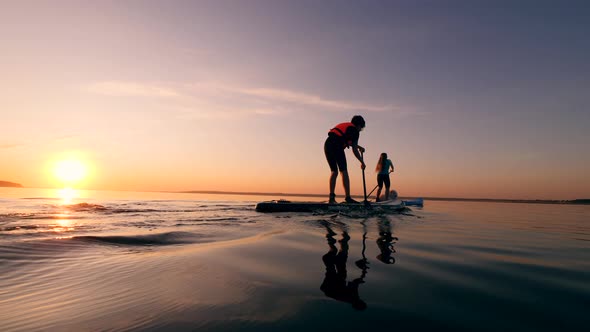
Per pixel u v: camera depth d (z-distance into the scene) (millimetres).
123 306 1141
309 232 3137
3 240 2285
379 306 1168
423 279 1542
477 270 1749
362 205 6133
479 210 8844
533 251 2412
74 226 3270
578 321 1067
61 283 1409
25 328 963
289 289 1346
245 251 2135
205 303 1172
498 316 1099
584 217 6555
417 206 10922
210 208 6617
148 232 2900
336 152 6172
